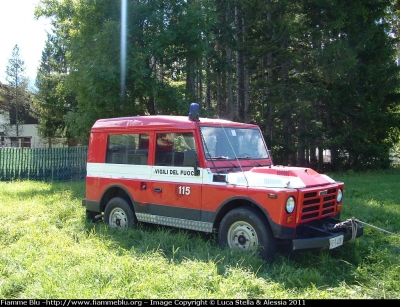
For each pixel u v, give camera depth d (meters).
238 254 5.47
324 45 19.47
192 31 15.34
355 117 20.72
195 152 6.26
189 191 6.44
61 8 16.69
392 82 20.61
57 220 8.25
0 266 5.46
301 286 4.71
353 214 8.57
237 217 5.78
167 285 4.54
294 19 18.83
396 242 6.62
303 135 20.42
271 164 7.31
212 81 25.08
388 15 23.28
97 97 15.09
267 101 20.14
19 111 46.28
